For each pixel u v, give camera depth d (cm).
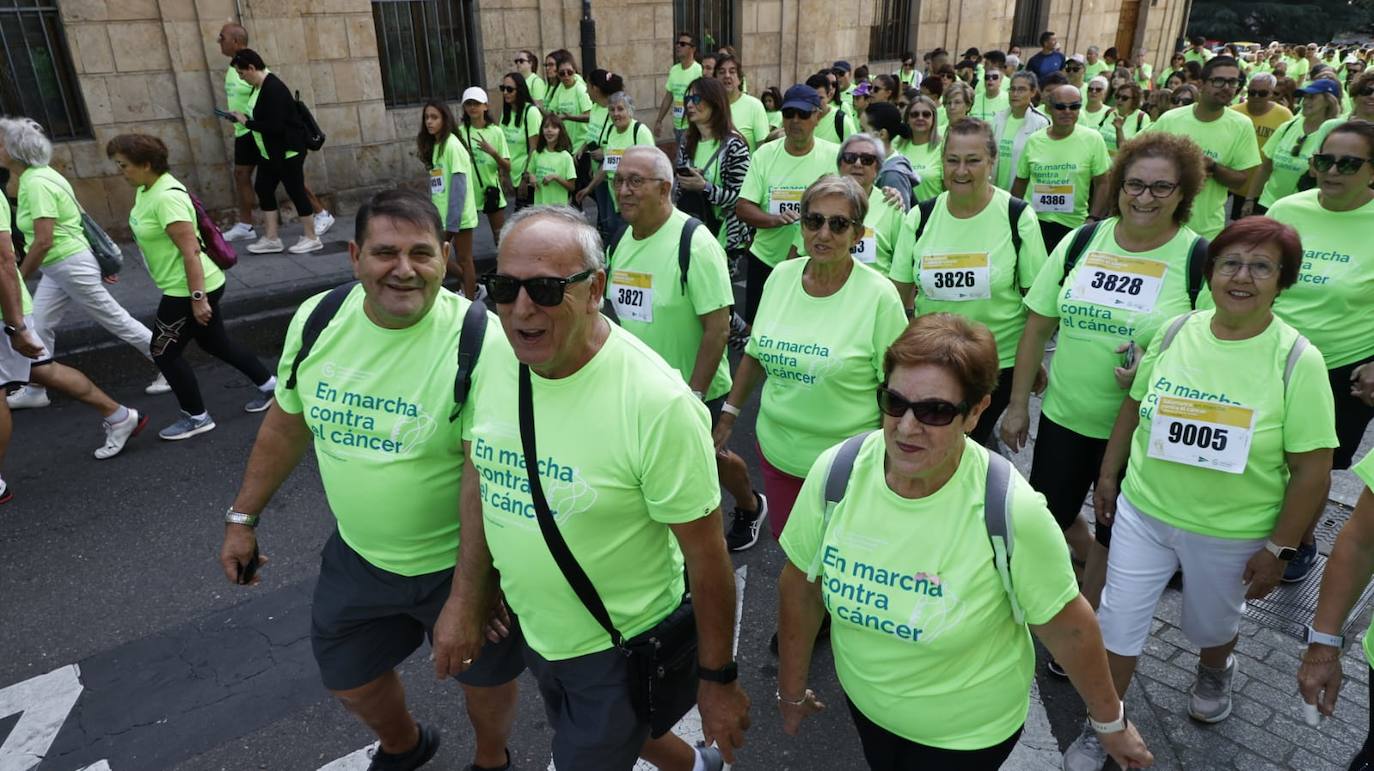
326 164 1028
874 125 631
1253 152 564
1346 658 337
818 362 311
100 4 866
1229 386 251
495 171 879
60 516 467
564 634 216
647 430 195
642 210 363
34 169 520
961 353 173
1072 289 324
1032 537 182
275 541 445
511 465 206
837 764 303
